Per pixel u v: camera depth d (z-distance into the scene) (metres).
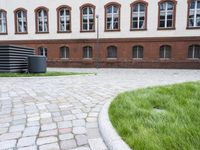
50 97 6.07
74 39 24.95
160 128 3.18
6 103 5.36
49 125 3.66
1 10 26.75
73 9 24.89
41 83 9.21
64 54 25.64
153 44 23.11
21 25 26.67
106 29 24.17
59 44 25.44
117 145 2.67
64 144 2.90
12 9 26.47
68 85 8.59
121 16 23.75
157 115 3.83
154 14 22.94
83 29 25.03
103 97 6.08
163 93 6.02
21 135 3.23
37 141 3.00
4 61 13.06
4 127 3.59
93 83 9.34
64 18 25.39
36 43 26.05
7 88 7.79
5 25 27.05
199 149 2.49
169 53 23.06
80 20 24.81
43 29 26.08
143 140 2.74
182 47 22.48
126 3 23.52
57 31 25.42
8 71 13.05
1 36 26.98
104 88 7.84
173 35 22.67
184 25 22.39
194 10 22.28
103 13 24.12
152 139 2.78
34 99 5.80
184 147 2.51
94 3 24.28
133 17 23.66
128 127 3.24
